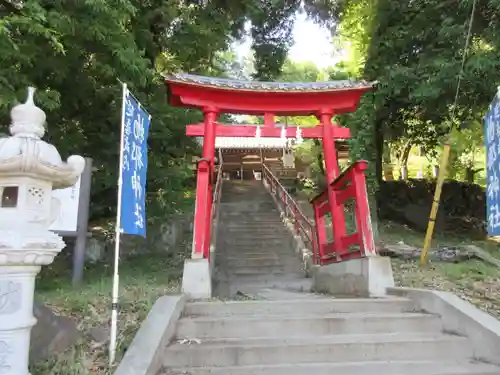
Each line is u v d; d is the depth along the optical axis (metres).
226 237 12.74
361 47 12.75
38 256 2.97
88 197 6.71
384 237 12.12
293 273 10.73
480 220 15.98
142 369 3.57
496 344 4.31
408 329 5.10
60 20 5.76
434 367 4.25
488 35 9.27
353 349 4.48
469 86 9.88
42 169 3.01
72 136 8.27
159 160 9.79
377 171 15.43
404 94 12.20
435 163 21.33
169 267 9.37
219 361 4.30
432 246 10.80
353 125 12.68
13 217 2.98
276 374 4.07
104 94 8.28
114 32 6.63
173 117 9.61
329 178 7.86
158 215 10.27
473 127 13.57
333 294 7.73
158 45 10.38
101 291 5.76
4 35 4.93
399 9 11.38
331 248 8.34
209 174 7.32
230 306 5.45
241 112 7.95
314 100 7.96
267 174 20.22
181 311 5.26
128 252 10.29
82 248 6.52
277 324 4.96
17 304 2.96
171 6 9.86
